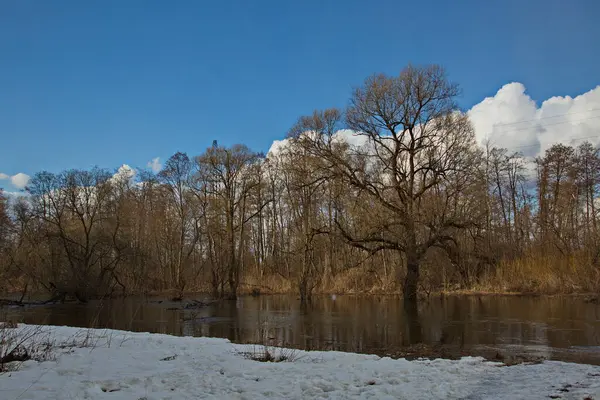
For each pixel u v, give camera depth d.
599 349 13.51
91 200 47.53
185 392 6.96
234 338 17.80
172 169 54.16
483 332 17.56
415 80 31.48
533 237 42.91
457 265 37.66
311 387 7.27
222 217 47.50
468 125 31.44
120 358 9.80
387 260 41.41
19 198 51.69
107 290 43.31
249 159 45.78
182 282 50.91
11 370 8.22
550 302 27.97
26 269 43.16
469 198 32.44
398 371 8.71
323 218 44.84
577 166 46.03
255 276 51.28
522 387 7.16
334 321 22.72
